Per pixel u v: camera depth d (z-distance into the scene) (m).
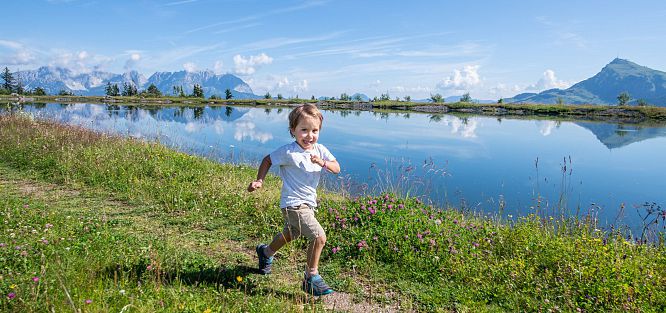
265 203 7.69
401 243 5.79
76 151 11.41
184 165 11.06
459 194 13.34
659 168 21.27
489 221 7.83
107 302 3.54
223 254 5.59
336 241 5.97
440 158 22.77
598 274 4.94
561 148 29.48
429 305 4.52
